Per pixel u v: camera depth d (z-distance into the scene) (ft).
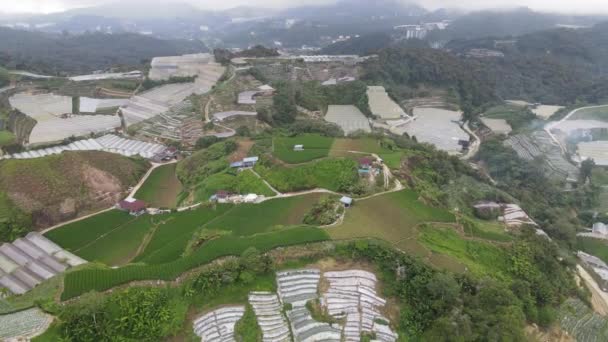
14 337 126.62
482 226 215.92
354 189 236.22
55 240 220.64
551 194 383.45
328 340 143.64
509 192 335.67
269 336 143.23
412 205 220.23
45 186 248.93
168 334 138.51
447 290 148.15
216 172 290.97
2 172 250.57
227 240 177.99
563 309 179.93
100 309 135.95
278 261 167.32
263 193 249.14
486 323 140.67
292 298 155.94
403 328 148.66
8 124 415.44
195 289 152.15
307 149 297.94
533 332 160.04
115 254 206.49
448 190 266.57
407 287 158.40
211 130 415.03
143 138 408.87
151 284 152.05
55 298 144.56
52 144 383.86
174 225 224.94
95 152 303.89
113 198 270.87
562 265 214.48
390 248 172.96
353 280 164.45
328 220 198.49
